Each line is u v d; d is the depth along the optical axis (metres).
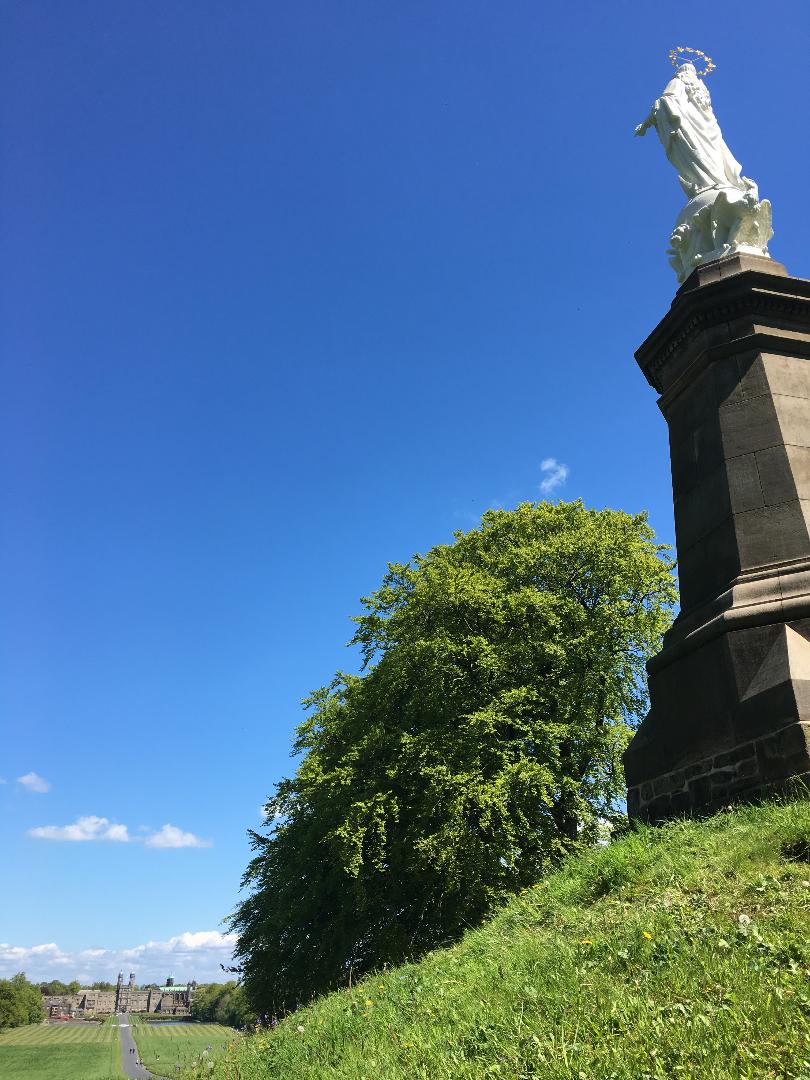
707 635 9.73
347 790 22.80
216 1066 9.52
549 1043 4.76
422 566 26.50
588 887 8.06
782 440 10.62
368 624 26.77
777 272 11.81
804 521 10.09
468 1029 5.63
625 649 23.89
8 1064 59.12
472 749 21.11
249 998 26.73
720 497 10.84
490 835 21.27
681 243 12.85
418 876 22.75
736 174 13.26
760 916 5.75
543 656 22.88
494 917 9.43
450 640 22.83
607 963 5.82
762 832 7.12
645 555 23.69
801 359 11.40
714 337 11.59
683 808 9.63
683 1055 4.16
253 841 29.44
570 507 26.52
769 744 8.55
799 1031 4.14
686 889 6.75
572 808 21.80
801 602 9.22
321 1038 7.60
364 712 24.53
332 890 25.14
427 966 8.75
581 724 22.00
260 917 27.70
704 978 5.00
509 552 24.91
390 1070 5.51
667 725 10.29
